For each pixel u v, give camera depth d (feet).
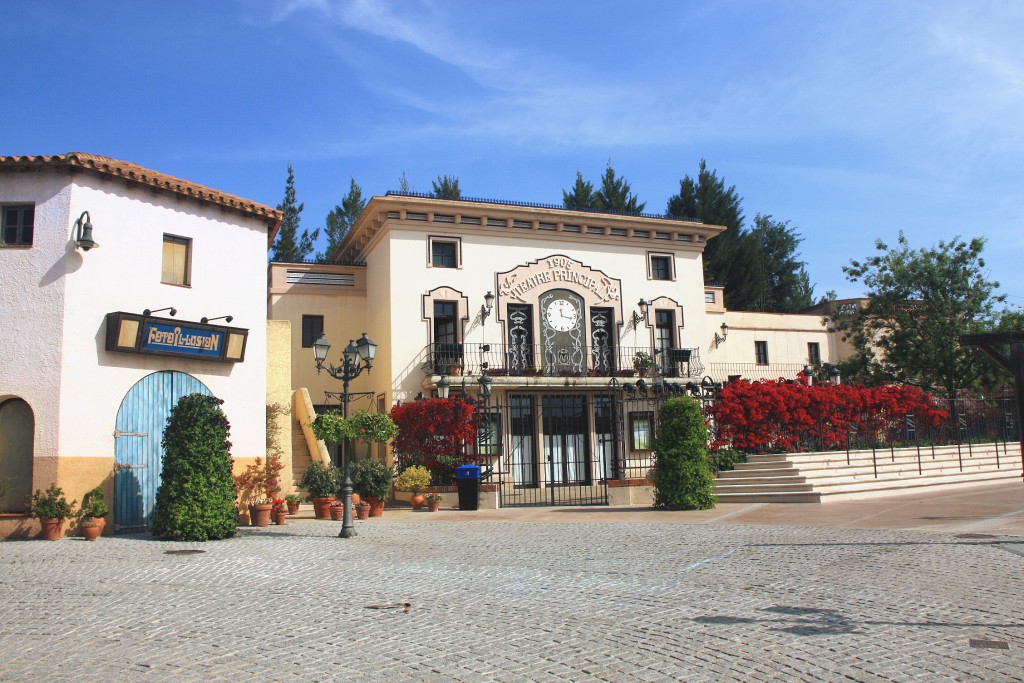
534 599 27.40
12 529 44.80
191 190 53.16
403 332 79.00
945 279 97.71
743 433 71.92
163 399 51.16
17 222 48.03
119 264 49.47
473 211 82.43
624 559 36.17
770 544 39.83
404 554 38.83
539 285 85.20
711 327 103.35
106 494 47.50
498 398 81.10
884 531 43.27
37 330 46.52
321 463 63.31
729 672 18.48
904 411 78.18
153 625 23.86
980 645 20.52
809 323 112.88
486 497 66.08
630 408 86.84
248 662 19.76
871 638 21.34
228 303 55.57
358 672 18.84
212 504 44.88
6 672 19.10
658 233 91.50
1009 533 41.16
